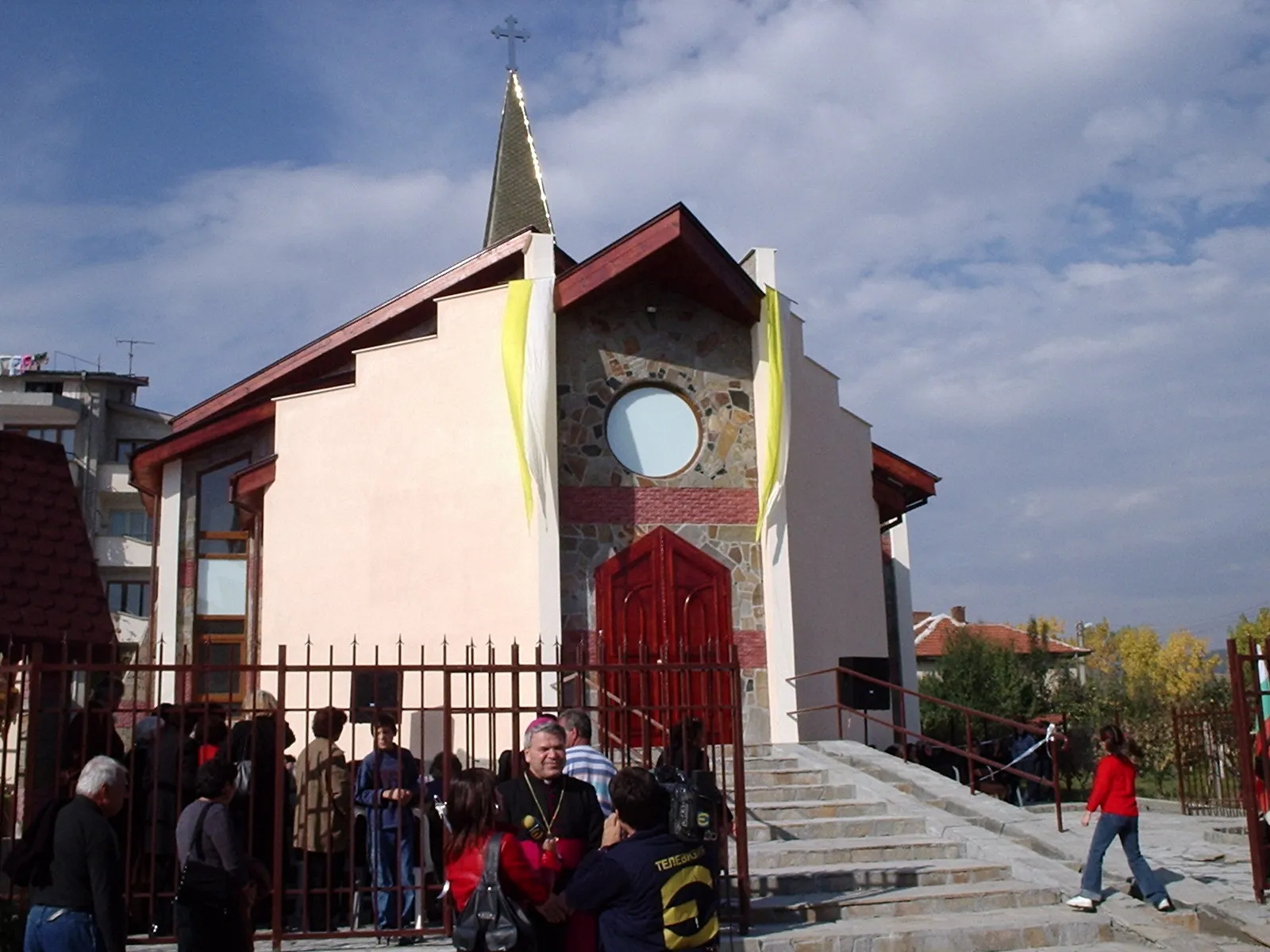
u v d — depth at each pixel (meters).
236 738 10.34
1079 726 26.45
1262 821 10.88
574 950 6.57
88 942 6.76
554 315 16.61
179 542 19.20
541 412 16.11
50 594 10.64
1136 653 50.81
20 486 10.94
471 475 16.50
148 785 9.76
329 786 9.45
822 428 18.30
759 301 17.45
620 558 16.61
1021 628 49.31
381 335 19.80
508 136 28.89
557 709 9.51
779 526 16.86
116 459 51.03
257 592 18.91
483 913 6.07
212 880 7.36
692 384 17.34
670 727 10.08
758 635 16.84
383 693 15.55
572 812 7.23
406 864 10.22
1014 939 9.86
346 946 9.37
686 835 6.53
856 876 10.92
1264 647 11.22
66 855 6.79
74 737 10.01
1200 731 19.03
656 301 17.38
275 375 20.06
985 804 13.23
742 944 9.39
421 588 16.44
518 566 16.03
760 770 14.27
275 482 17.33
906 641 23.06
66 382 50.50
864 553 18.69
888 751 18.03
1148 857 12.91
